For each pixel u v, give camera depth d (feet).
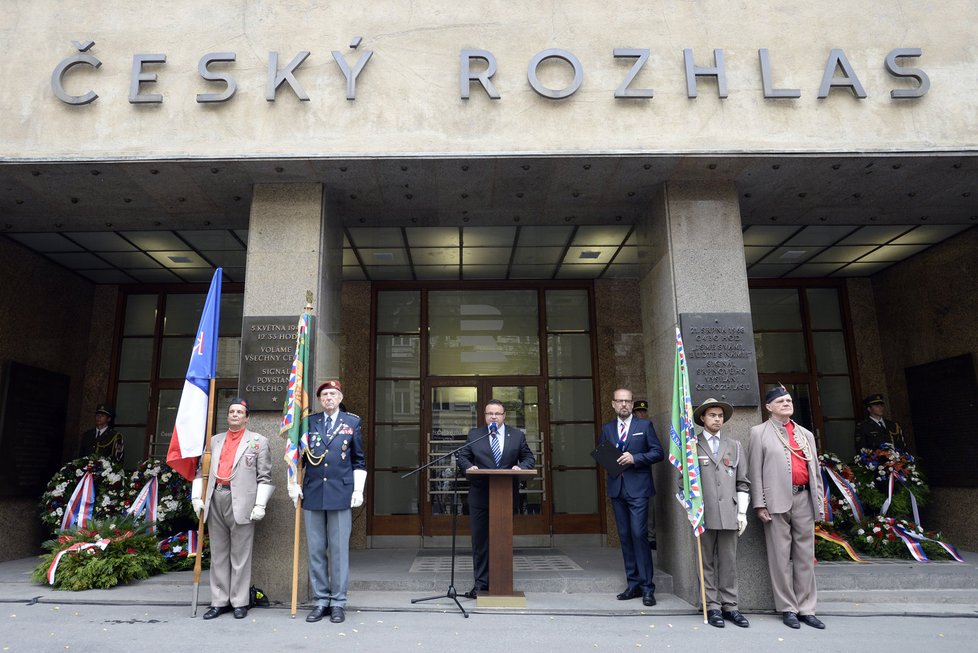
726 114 20.57
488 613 18.26
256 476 18.25
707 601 17.99
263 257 21.49
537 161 20.66
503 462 20.07
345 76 20.57
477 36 21.09
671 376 21.43
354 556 27.73
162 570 23.77
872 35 21.18
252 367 20.61
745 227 27.12
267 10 21.11
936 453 29.94
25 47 20.81
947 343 29.48
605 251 30.01
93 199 23.30
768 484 18.08
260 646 14.87
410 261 31.14
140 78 20.38
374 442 32.27
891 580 21.15
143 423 33.47
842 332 34.91
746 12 21.35
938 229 27.78
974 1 21.45
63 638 15.40
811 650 15.11
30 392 28.81
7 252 27.73
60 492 27.43
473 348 33.81
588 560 25.90
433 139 20.30
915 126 20.52
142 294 34.96
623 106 20.61
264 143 20.20
